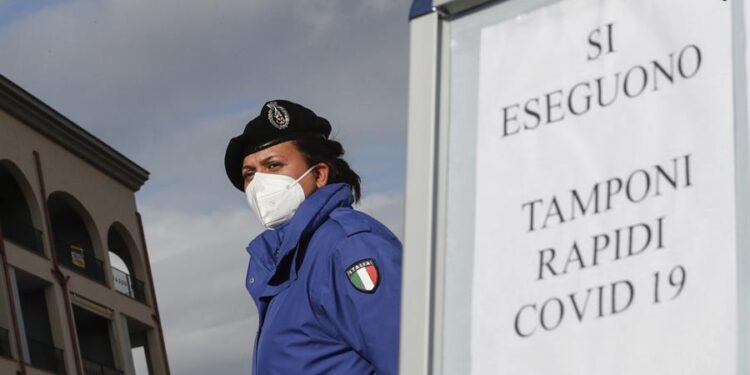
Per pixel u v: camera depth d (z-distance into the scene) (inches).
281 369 137.6
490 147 81.9
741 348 70.4
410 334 81.7
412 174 84.3
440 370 80.1
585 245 76.4
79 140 1541.6
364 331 132.6
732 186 72.6
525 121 81.0
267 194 148.2
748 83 73.5
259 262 145.2
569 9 81.1
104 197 1609.3
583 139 78.2
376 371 133.6
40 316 1412.4
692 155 74.2
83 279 1515.7
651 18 77.7
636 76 77.4
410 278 82.5
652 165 75.4
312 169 149.8
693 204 73.5
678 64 76.1
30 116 1441.9
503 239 79.7
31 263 1389.0
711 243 72.5
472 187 81.9
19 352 1315.2
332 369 135.0
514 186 80.2
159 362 1656.0
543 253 77.9
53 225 1546.5
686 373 71.7
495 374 77.9
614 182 76.4
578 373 75.0
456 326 80.2
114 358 1558.8
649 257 74.1
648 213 74.8
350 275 133.9
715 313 71.6
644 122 76.3
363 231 137.5
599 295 75.3
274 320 138.9
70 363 1402.6
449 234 82.0
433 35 86.0
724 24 75.2
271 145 149.8
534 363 76.7
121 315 1576.0
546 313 76.9
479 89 83.5
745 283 71.0
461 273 80.8
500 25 83.8
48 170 1483.8
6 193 1425.9
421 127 84.8
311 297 136.6
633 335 73.7
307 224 139.7
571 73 79.9
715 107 74.2
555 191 78.4
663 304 73.1
